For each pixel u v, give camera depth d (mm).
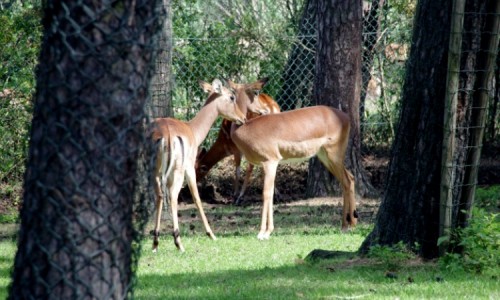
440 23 15062
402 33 33312
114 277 7273
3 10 27891
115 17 7117
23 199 7309
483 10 14734
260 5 35875
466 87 14875
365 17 33469
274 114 23844
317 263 16688
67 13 7031
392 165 16141
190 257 18797
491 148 33156
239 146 23641
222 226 24531
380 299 12852
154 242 19703
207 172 30516
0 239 21750
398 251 15633
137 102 7336
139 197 7566
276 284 14492
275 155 23406
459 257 15078
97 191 7109
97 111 7090
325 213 26562
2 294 13562
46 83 7137
